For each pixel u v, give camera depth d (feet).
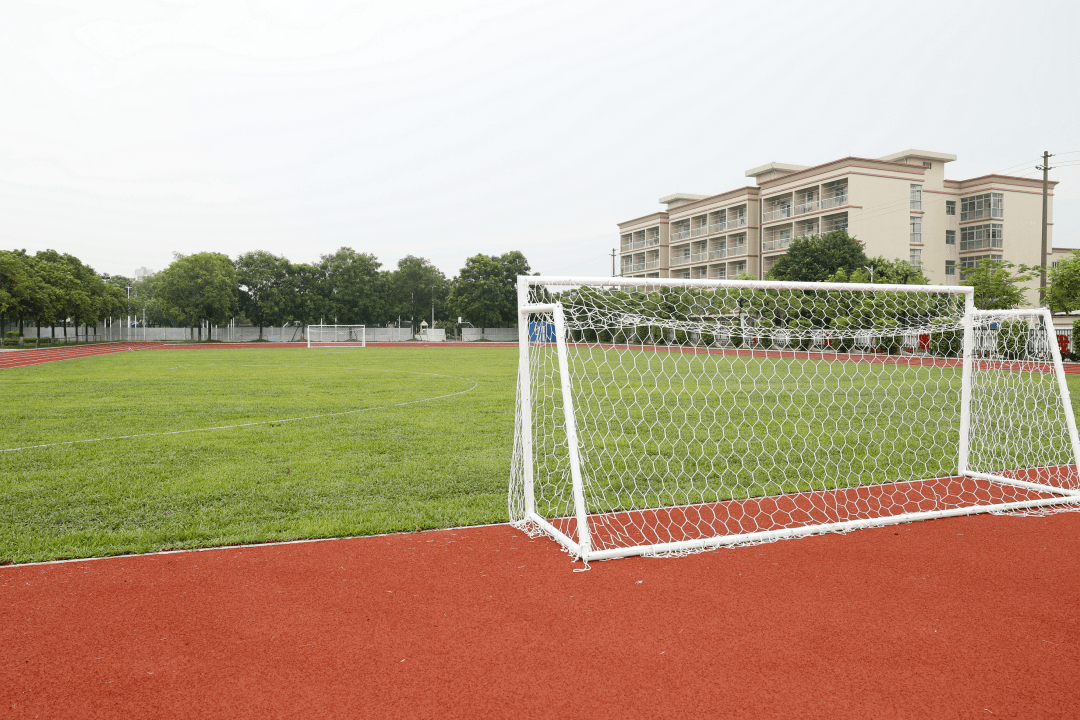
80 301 154.40
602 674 8.49
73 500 17.24
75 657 9.03
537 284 15.20
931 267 152.35
